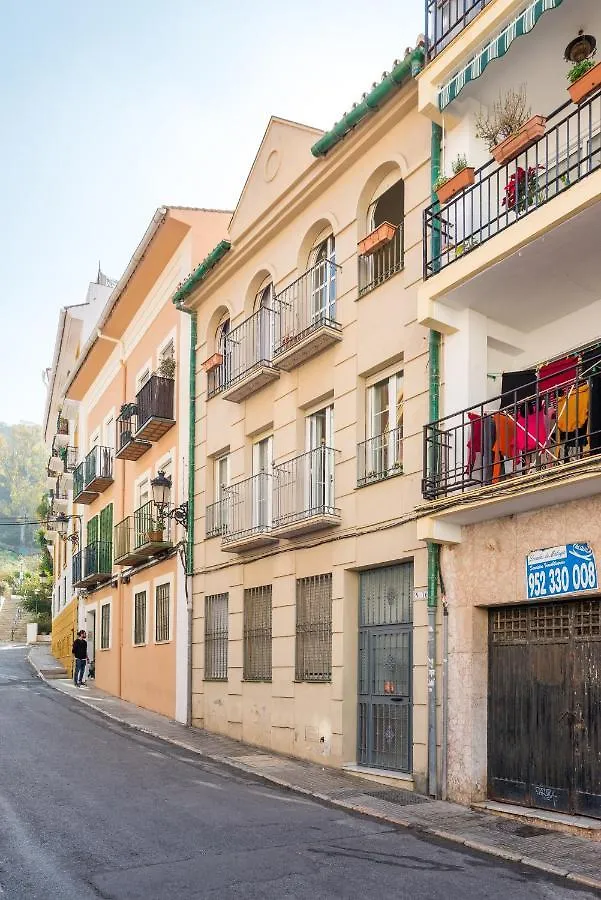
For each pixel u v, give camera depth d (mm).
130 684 23000
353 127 13641
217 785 11664
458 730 10688
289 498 14914
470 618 10797
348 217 14125
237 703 16234
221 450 18031
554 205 9234
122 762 13469
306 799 10891
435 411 11586
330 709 13297
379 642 12805
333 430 14250
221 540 17594
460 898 6762
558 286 10586
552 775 9695
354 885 7070
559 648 9852
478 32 10539
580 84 9250
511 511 10250
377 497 12766
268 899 6688
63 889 6934
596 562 9234
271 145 16344
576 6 9617
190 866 7570
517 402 9812
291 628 14602
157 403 20797
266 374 15594
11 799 10391
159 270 22484
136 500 24094
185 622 19000
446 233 11258
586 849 8258
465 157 11414
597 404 9445
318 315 14969
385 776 11789
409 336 12398
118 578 25062
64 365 35531
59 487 40531
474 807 10148
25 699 22797
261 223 16500
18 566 100750
